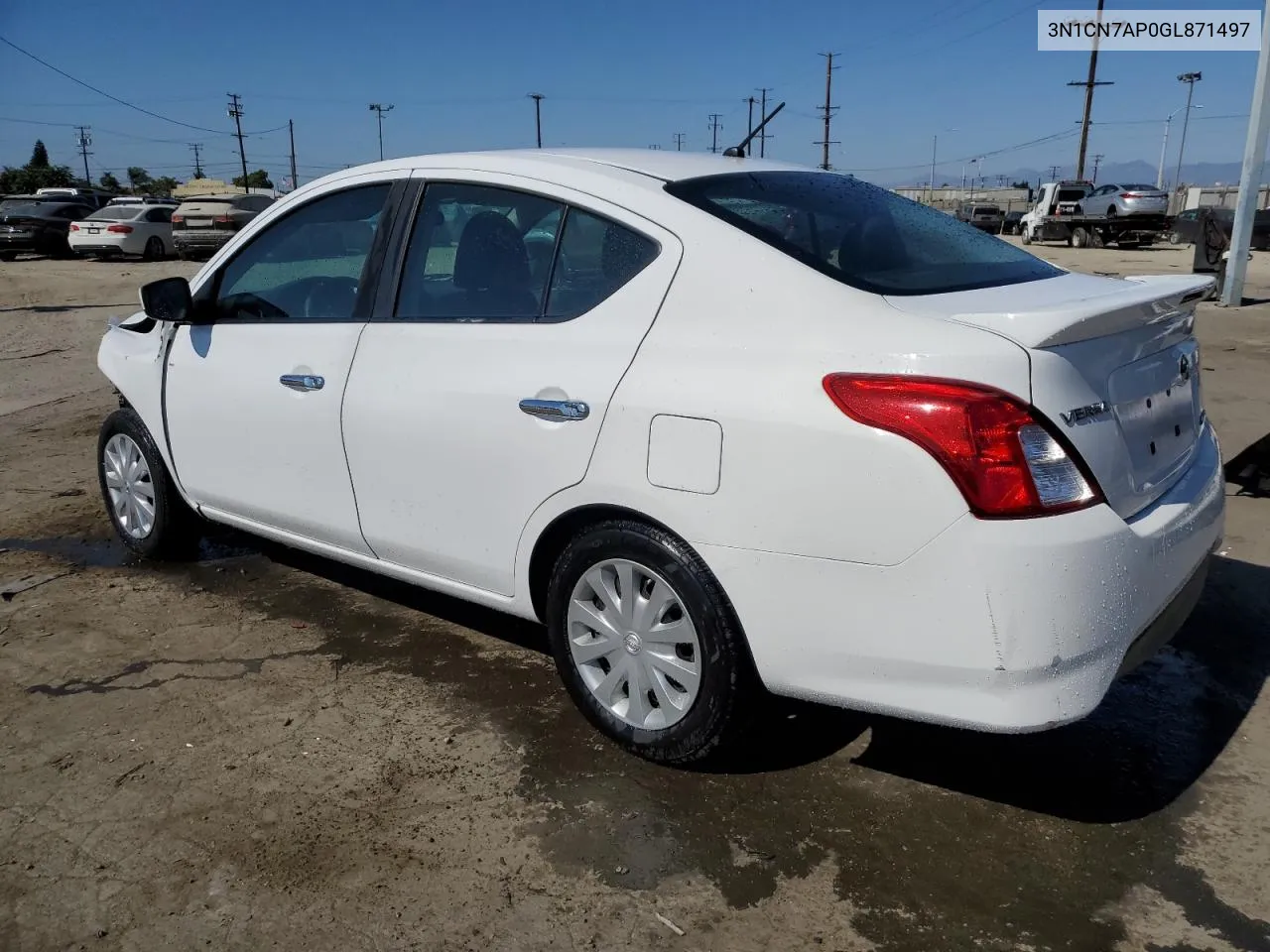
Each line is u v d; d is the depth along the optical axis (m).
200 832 2.74
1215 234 15.40
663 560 2.79
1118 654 2.45
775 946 2.33
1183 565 2.71
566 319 3.01
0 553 4.86
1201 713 3.31
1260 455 5.52
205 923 2.41
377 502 3.51
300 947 2.34
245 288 4.04
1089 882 2.53
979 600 2.32
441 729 3.25
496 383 3.08
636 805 2.84
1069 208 36.00
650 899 2.48
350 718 3.32
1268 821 2.75
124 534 4.79
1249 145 13.02
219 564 4.71
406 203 3.50
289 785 2.95
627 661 2.98
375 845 2.69
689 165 3.28
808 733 3.21
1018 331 2.37
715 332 2.70
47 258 26.41
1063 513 2.35
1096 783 2.94
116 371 4.58
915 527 2.37
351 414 3.49
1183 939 2.34
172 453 4.35
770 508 2.54
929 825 2.75
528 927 2.39
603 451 2.82
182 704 3.42
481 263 3.25
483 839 2.71
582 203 3.06
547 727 3.25
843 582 2.48
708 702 2.79
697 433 2.64
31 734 3.24
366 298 3.56
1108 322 2.48
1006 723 2.37
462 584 3.40
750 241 2.76
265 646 3.85
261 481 3.94
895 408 2.38
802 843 2.68
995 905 2.45
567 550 3.03
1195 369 3.12
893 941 2.34
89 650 3.82
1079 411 2.40
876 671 2.50
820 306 2.59
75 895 2.51
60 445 7.00
